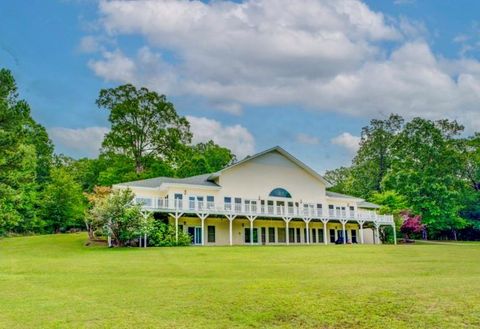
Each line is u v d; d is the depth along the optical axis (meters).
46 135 53.41
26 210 42.59
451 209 49.84
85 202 50.66
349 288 10.80
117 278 13.88
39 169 52.56
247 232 38.22
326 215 39.44
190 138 57.94
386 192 49.75
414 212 50.09
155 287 11.84
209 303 9.63
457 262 18.83
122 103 54.34
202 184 36.19
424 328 7.86
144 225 29.03
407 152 55.38
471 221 52.22
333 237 42.84
